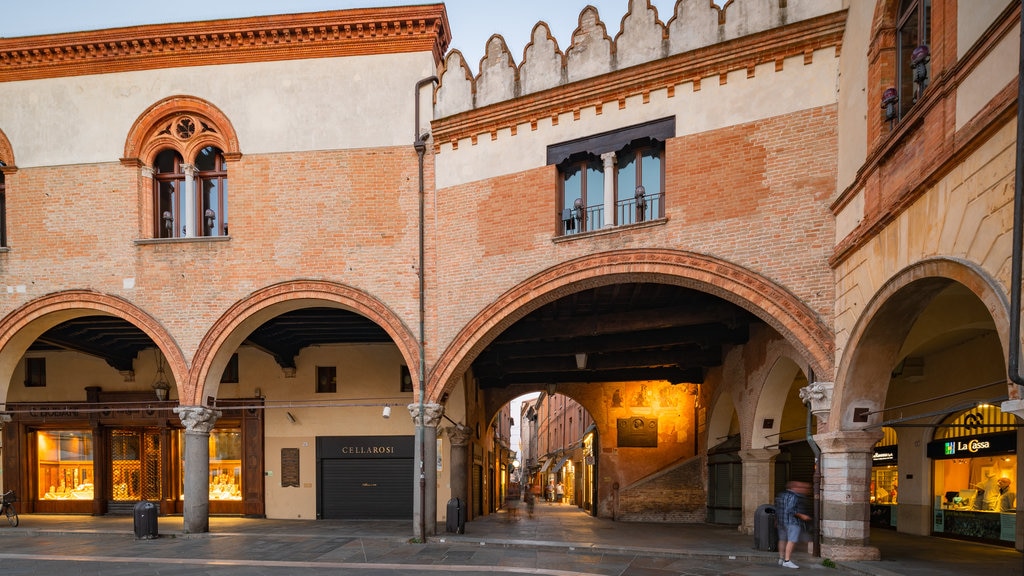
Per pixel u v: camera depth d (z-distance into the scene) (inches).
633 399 890.1
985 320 404.2
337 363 771.4
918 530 572.1
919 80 327.0
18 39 576.1
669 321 562.6
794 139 421.1
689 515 798.5
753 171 430.3
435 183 552.4
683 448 874.8
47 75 588.4
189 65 577.3
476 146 536.7
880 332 360.8
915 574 356.2
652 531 637.3
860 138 377.4
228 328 555.2
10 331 573.0
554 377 864.3
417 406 532.1
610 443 884.6
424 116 558.3
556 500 1609.3
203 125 583.5
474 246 528.7
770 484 607.8
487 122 526.9
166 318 561.6
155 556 467.5
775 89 427.8
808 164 416.8
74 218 577.3
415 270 546.0
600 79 478.0
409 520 729.6
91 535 581.0
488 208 525.0
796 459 717.9
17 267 578.9
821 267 410.0
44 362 796.0
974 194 253.8
